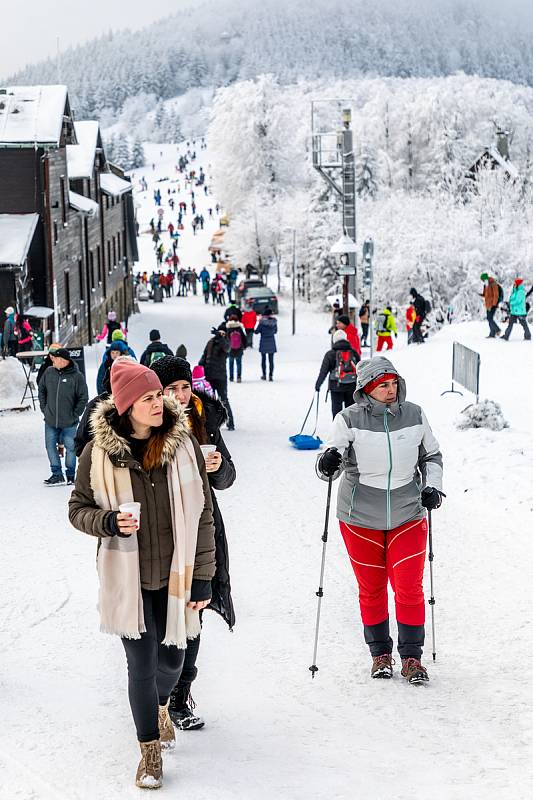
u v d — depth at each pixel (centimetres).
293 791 452
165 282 7538
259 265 8612
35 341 3250
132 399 446
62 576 879
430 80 13238
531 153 9775
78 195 4444
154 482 461
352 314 3581
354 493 623
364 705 567
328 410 2045
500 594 785
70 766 486
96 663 654
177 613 464
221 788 457
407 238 5553
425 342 3106
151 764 460
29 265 3628
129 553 452
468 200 6888
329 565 905
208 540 481
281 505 1170
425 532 626
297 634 711
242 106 8706
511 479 1209
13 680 621
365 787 455
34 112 3644
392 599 780
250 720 550
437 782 457
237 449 1577
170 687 495
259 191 8669
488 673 611
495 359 2408
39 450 1664
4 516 1143
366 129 9525
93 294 4662
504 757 484
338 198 7812
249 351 4062
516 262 5403
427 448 627
